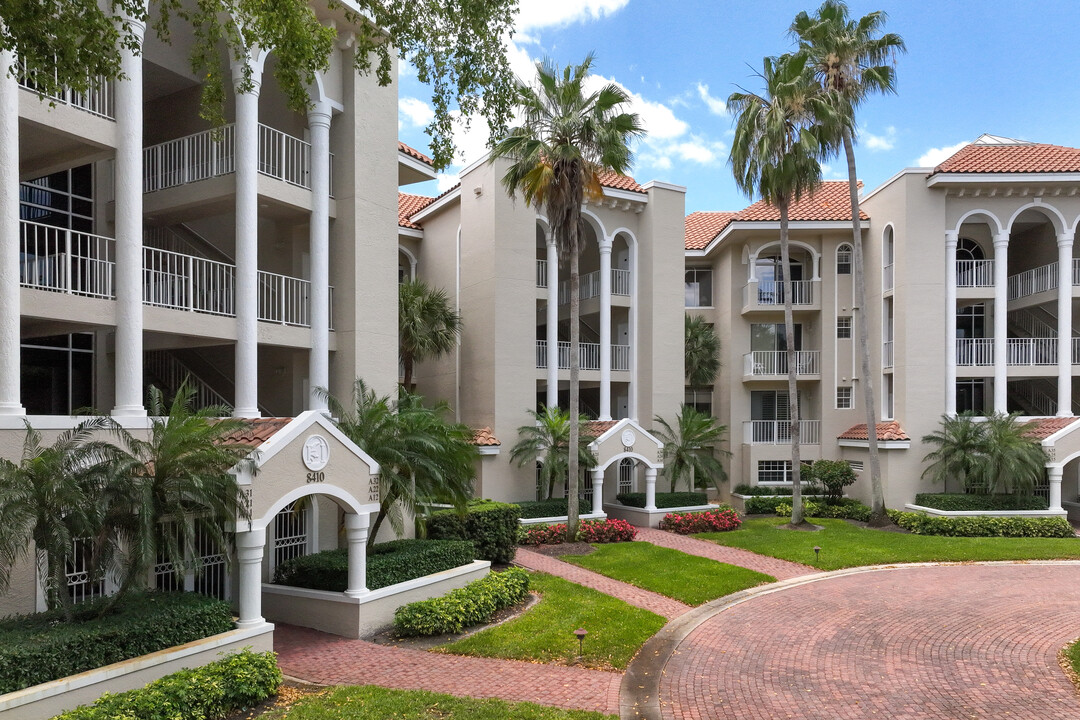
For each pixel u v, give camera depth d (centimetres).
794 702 949
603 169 2005
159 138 1702
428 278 2830
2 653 775
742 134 2203
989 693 985
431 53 1200
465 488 1554
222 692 863
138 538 887
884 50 2244
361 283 1612
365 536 1226
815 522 2488
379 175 1678
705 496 2552
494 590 1338
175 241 1717
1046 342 2712
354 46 1593
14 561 838
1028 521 2238
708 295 3338
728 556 1912
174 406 986
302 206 1529
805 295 3038
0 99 1019
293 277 1620
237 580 1327
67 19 901
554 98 1925
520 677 1016
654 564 1750
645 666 1076
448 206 2688
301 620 1262
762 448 2981
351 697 902
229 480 977
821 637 1228
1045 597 1507
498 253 2358
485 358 2373
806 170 2252
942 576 1711
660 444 2500
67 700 805
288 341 1500
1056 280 2650
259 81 1417
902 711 924
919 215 2606
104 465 893
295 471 1105
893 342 2705
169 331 1277
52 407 1439
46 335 1296
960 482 2519
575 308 1983
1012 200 2609
